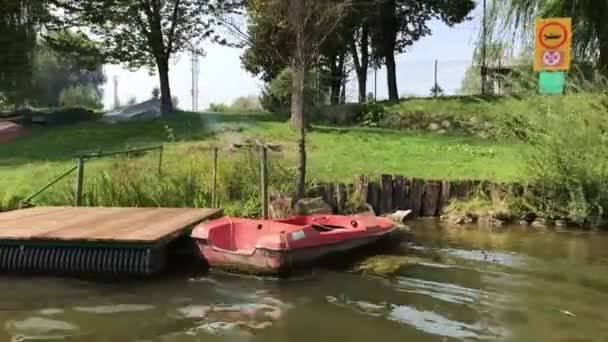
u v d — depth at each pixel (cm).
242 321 651
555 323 641
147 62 2377
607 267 857
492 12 1647
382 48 3081
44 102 3375
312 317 662
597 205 1120
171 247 935
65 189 1208
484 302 710
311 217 1012
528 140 1210
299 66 1272
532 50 1529
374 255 928
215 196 1154
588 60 1577
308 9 1233
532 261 890
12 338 604
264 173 1038
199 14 2350
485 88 2372
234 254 838
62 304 715
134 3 2209
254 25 1558
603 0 1552
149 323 647
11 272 855
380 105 2280
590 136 1135
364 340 594
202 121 2130
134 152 1366
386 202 1234
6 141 1862
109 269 838
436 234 1073
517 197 1188
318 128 1973
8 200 1183
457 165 1427
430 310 683
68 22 2280
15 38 2238
